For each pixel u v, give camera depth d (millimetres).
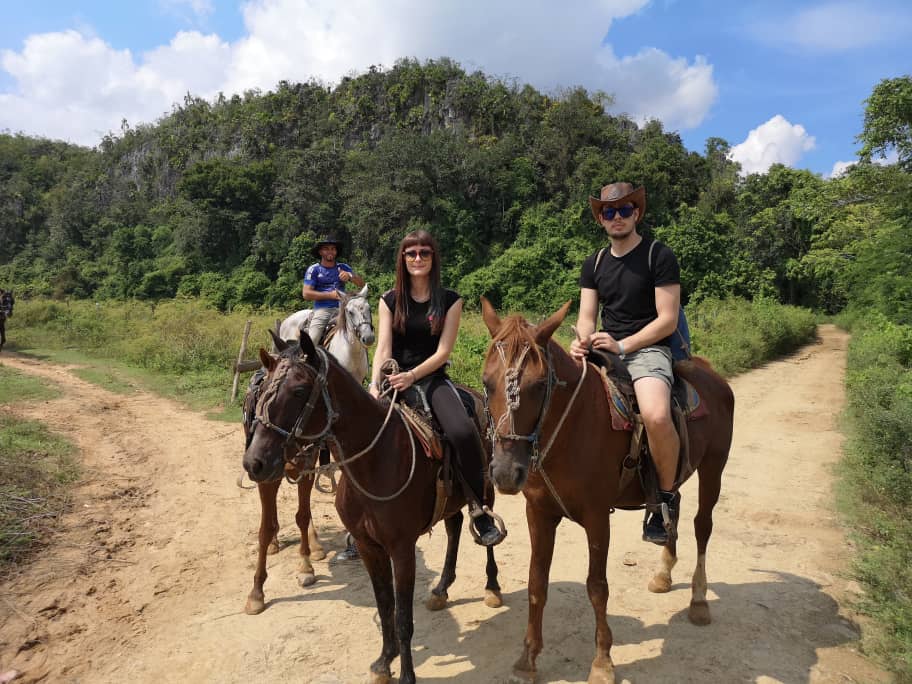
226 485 7016
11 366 16266
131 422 10109
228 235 50812
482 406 3979
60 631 3875
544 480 2988
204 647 3686
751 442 8852
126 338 21000
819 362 19016
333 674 3408
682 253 38719
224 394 12242
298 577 4621
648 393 3104
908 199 17672
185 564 4918
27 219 71062
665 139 55188
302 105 69750
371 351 13008
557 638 3684
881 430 6977
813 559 4797
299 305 42594
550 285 39281
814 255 26938
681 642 3605
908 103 16578
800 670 3316
